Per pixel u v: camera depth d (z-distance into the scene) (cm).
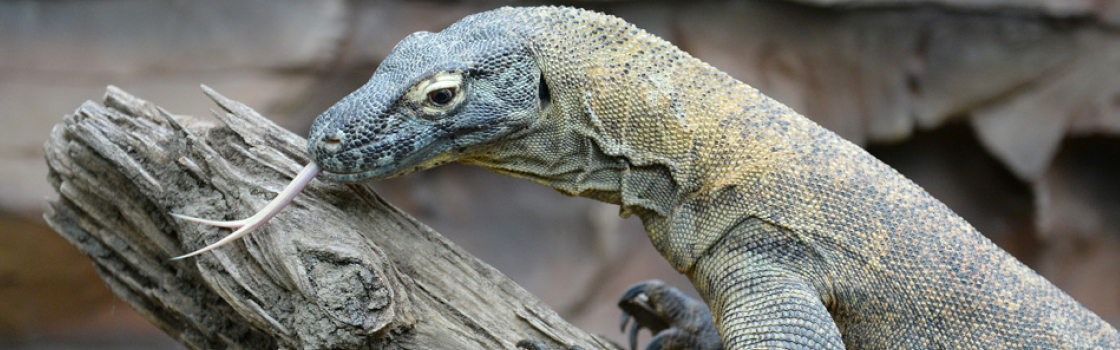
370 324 537
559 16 611
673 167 614
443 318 577
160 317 667
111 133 614
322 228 569
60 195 668
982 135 1772
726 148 609
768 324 577
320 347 536
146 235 622
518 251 2008
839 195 600
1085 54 1700
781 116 621
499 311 601
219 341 638
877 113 1741
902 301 598
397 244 596
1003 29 1694
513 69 584
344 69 1658
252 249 558
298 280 540
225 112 627
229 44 1611
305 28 1603
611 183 631
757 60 1717
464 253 613
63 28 1614
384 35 1658
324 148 549
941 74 1727
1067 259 1938
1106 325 608
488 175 2034
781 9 1686
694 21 1698
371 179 566
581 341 608
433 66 563
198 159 594
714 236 614
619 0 1683
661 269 2005
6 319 1842
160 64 1609
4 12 1609
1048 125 1747
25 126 1580
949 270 595
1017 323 591
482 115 574
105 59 1608
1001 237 1959
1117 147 1916
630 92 607
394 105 556
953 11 1681
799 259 600
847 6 1656
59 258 1753
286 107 1631
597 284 1991
